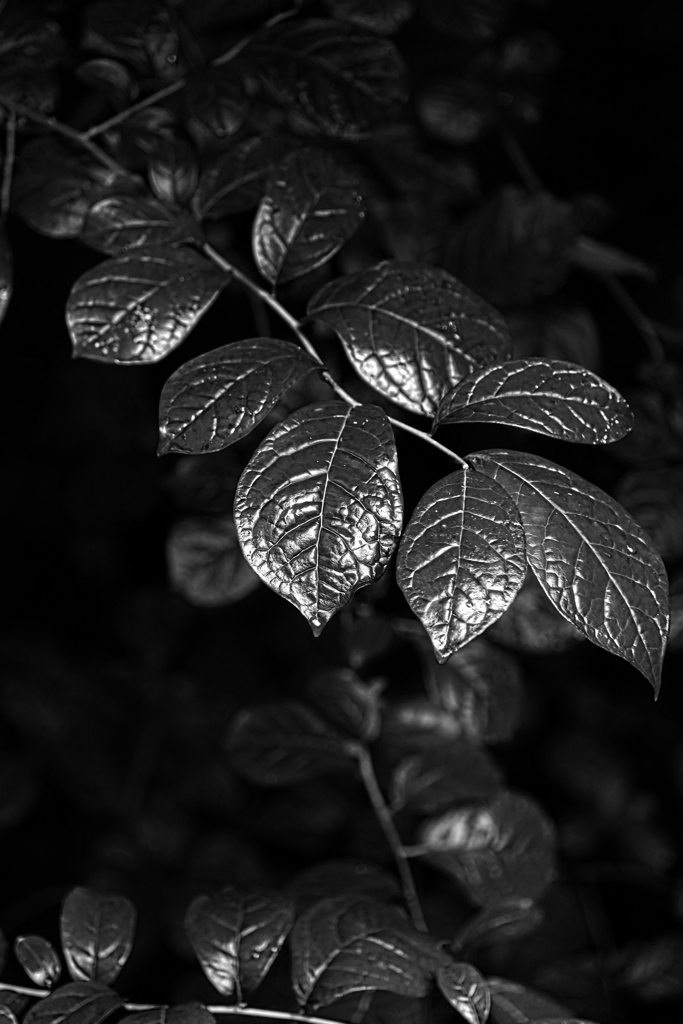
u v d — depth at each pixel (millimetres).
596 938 1453
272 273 1068
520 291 1225
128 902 1070
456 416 1008
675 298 1375
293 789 1396
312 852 1454
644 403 1238
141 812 1671
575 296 1360
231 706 1700
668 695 1669
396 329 1040
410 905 1191
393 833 1212
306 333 1244
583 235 1285
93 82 1146
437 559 974
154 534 1792
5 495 1868
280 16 1145
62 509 1870
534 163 1385
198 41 1196
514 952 1350
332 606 972
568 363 1016
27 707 1765
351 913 1077
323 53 1133
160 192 1137
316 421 995
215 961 1053
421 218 1259
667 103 1448
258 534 976
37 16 1146
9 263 1106
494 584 971
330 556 975
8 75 1136
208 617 1709
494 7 1240
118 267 1060
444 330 1040
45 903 1626
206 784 1679
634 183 1441
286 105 1137
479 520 980
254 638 1738
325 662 1431
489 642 1238
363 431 993
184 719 1709
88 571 1892
